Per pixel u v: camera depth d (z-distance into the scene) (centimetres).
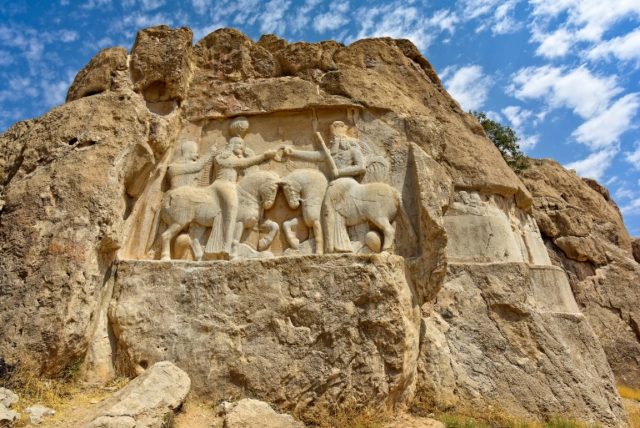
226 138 804
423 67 971
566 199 1475
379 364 606
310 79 844
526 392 755
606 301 1280
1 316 595
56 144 710
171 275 667
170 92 798
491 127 1502
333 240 704
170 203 740
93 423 478
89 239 644
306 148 792
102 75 786
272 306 632
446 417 657
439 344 773
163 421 523
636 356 1215
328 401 589
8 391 539
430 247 695
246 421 534
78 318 612
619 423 753
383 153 769
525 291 827
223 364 614
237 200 742
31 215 652
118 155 699
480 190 926
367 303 623
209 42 877
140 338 638
